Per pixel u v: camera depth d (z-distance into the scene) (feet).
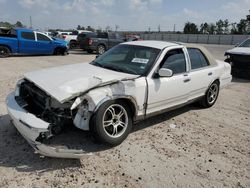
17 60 47.19
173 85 16.52
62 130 13.65
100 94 12.78
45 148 11.28
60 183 10.85
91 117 12.83
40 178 11.10
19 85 14.84
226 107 22.30
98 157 12.89
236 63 35.50
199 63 19.61
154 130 16.51
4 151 12.94
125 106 14.07
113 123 13.71
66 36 79.46
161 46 17.10
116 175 11.64
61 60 49.70
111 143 13.62
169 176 11.86
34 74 14.65
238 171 12.66
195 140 15.58
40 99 13.38
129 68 15.80
